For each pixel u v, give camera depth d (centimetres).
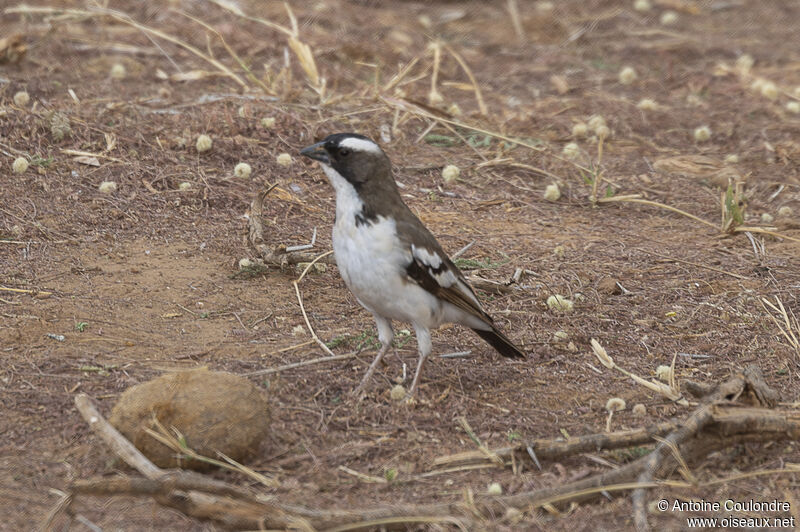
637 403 995
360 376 1027
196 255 1284
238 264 1267
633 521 783
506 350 1066
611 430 934
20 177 1406
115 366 1004
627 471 822
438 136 1720
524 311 1201
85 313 1116
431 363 1078
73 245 1272
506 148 1706
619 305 1222
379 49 2177
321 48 2100
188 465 818
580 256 1354
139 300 1157
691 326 1174
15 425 889
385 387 1010
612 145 1789
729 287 1273
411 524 764
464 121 1800
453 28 2477
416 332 1001
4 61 1816
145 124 1588
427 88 2008
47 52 1925
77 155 1477
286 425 915
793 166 1709
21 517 756
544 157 1691
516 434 927
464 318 1030
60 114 1538
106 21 2141
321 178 1523
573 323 1173
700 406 904
